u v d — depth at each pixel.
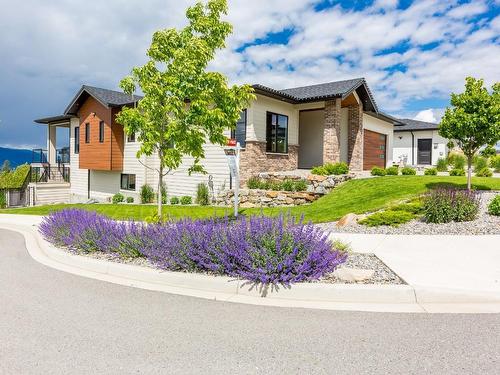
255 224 5.81
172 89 7.18
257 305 4.48
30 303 4.56
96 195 23.64
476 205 9.31
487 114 10.80
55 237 7.97
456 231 8.33
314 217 10.87
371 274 5.07
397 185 13.40
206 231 5.92
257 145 15.32
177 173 18.09
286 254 5.05
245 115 15.22
